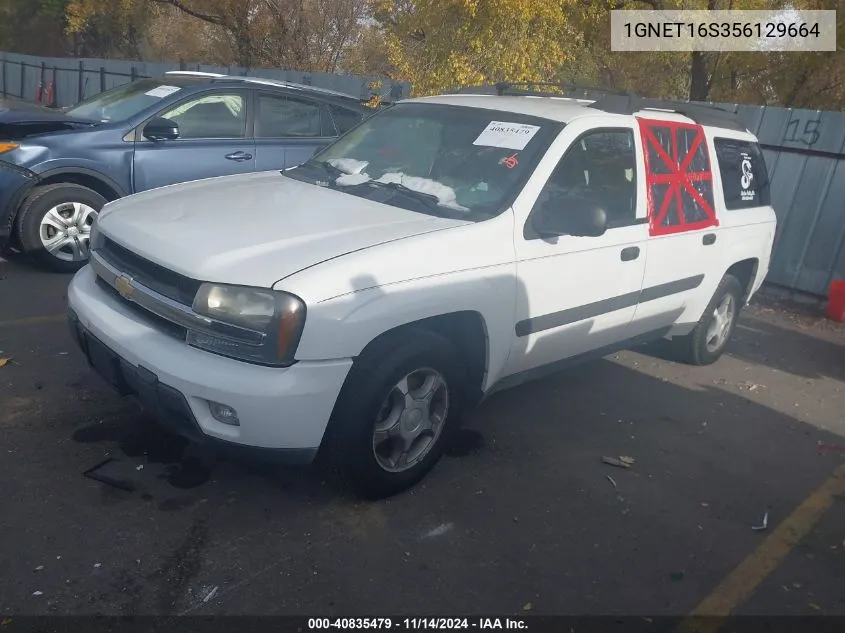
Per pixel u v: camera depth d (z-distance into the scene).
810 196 8.46
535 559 3.46
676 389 5.65
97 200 6.76
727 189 5.63
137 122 6.89
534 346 4.21
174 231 3.58
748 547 3.75
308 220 3.71
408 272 3.44
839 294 7.90
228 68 16.34
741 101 13.59
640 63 14.09
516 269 3.90
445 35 9.78
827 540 3.88
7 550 3.14
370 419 3.46
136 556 3.19
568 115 4.42
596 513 3.88
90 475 3.71
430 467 3.93
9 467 3.71
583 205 3.90
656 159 4.90
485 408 4.96
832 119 8.24
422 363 3.61
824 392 5.95
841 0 11.95
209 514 3.52
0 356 4.88
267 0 20.28
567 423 4.86
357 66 21.09
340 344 3.22
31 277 6.57
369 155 4.66
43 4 30.41
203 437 3.30
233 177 4.73
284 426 3.21
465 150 4.34
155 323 3.47
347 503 3.71
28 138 6.46
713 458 4.63
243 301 3.18
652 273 4.86
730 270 5.93
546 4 9.34
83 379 4.69
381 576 3.23
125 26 26.86
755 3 12.30
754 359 6.59
